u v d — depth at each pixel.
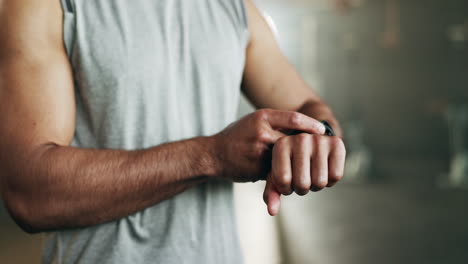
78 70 0.75
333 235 4.09
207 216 0.80
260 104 0.95
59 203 0.66
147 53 0.76
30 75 0.69
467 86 11.08
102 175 0.67
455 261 3.23
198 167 0.69
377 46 11.65
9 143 0.68
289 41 12.31
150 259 0.76
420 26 11.31
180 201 0.77
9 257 3.57
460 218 4.68
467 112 8.18
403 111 11.67
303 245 3.75
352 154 8.89
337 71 12.06
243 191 6.63
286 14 11.83
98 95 0.75
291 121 0.67
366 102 11.94
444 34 11.16
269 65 0.93
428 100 11.45
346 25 11.77
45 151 0.67
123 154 0.69
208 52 0.82
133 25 0.76
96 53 0.74
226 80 0.84
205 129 0.81
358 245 3.73
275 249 3.64
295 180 0.64
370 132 11.98
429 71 11.41
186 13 0.82
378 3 11.39
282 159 0.64
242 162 0.68
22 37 0.70
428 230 4.20
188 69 0.81
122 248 0.74
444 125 11.19
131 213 0.70
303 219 4.80
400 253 3.47
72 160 0.67
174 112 0.79
